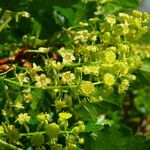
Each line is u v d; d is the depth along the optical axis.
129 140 0.37
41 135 0.31
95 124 0.38
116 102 0.41
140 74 0.44
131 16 0.39
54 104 0.36
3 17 0.42
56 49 0.42
